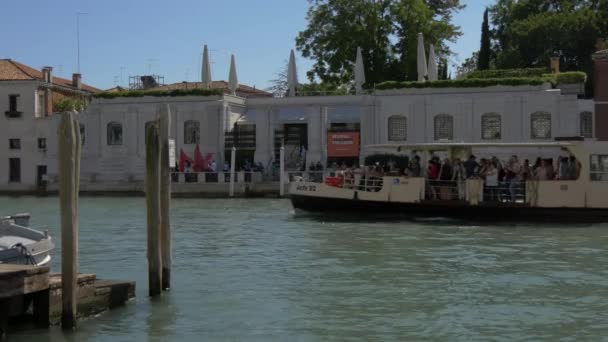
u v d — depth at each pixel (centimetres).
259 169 5281
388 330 1342
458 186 3069
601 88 4847
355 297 1593
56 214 3766
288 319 1417
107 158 5666
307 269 1927
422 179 3084
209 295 1611
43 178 5803
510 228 2833
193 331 1338
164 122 1591
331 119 5397
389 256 2130
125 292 1534
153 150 1533
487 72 5384
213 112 5519
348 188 3198
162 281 1639
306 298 1584
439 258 2088
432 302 1545
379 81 6156
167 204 1614
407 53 6019
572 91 4972
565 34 6106
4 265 1277
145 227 3011
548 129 4900
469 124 5016
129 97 5647
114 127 5700
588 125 4938
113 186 5425
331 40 6128
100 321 1393
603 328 1350
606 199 2942
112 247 2380
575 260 2050
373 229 2802
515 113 4934
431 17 6169
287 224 3028
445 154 4038
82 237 2656
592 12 6156
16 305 1299
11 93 6141
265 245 2391
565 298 1578
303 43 6312
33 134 6091
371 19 6034
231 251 2267
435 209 3077
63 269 1288
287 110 5597
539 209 2983
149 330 1341
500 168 3156
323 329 1350
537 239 2502
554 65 5391
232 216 3475
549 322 1388
